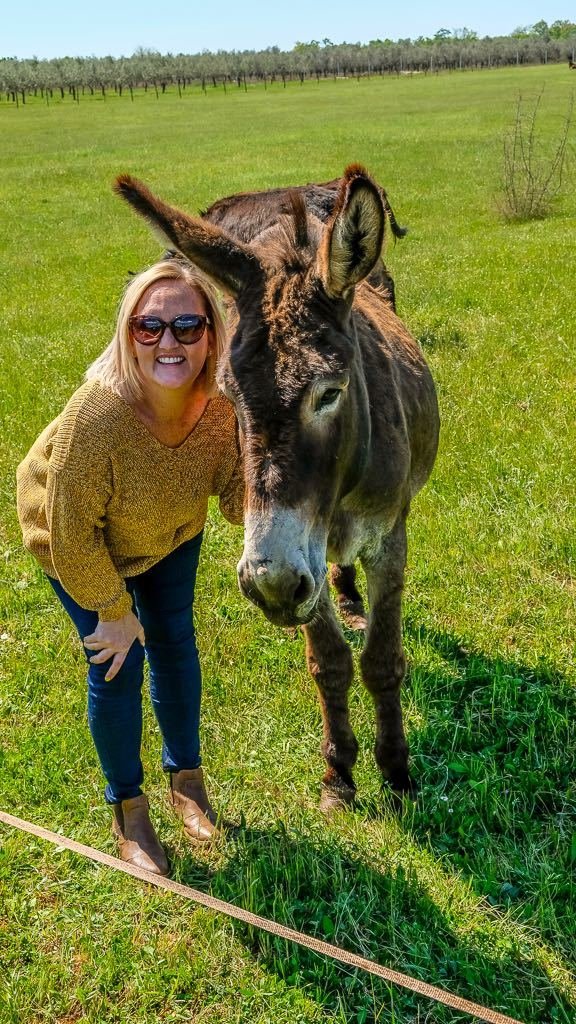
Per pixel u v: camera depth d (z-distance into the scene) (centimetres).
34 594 483
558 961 267
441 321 902
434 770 352
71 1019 262
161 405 265
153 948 277
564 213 1566
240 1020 257
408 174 2125
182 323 253
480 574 471
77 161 2861
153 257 1420
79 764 355
